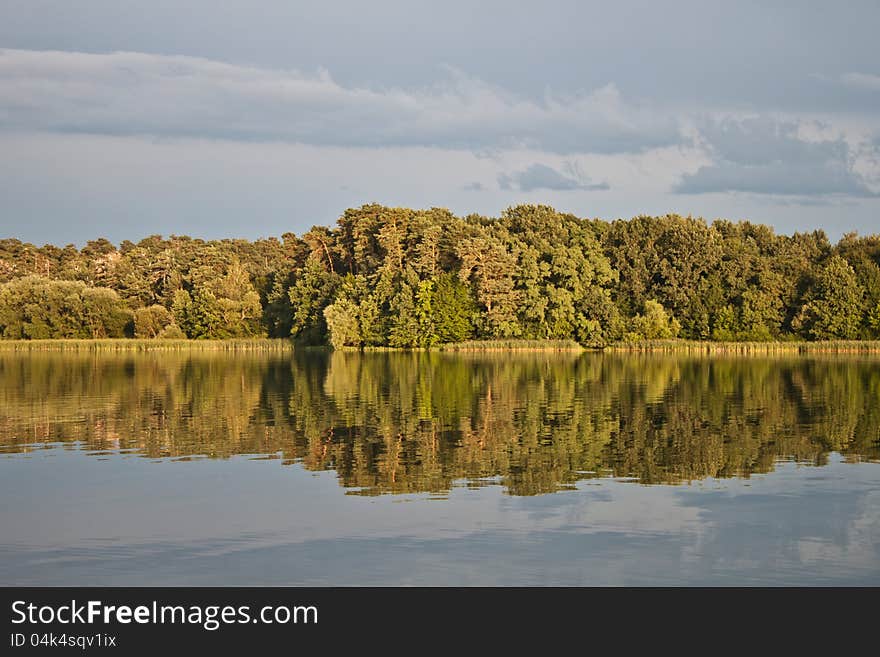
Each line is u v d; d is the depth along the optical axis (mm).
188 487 32094
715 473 34156
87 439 43156
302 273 156875
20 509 29031
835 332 140625
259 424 48188
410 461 36875
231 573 23219
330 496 30531
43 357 123875
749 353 130375
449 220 157375
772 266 151625
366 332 141250
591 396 63031
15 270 197750
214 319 157125
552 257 143000
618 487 31719
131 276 169625
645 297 147750
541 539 25469
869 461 36562
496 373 87625
